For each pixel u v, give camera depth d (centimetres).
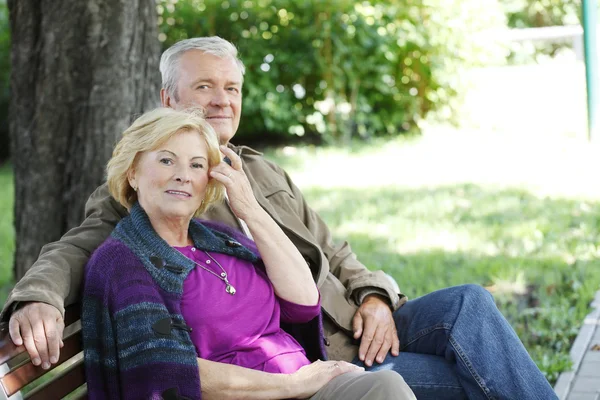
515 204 869
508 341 336
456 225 798
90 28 560
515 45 1628
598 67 1159
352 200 926
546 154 1127
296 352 312
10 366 247
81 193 570
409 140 1303
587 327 531
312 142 1338
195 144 300
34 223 587
